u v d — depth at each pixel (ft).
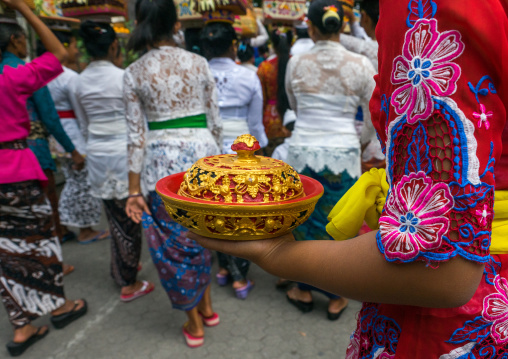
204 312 7.20
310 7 6.48
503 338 1.94
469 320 1.90
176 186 2.49
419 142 1.48
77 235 11.64
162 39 5.98
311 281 1.78
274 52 11.67
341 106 6.59
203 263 6.46
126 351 6.62
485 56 1.41
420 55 1.45
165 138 6.00
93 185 7.95
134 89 5.88
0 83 5.58
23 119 6.01
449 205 1.41
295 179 2.27
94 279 9.07
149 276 9.20
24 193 6.20
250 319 7.47
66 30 10.14
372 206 2.35
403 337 2.00
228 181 2.08
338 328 7.18
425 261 1.45
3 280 6.33
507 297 1.92
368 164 8.36
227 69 7.86
